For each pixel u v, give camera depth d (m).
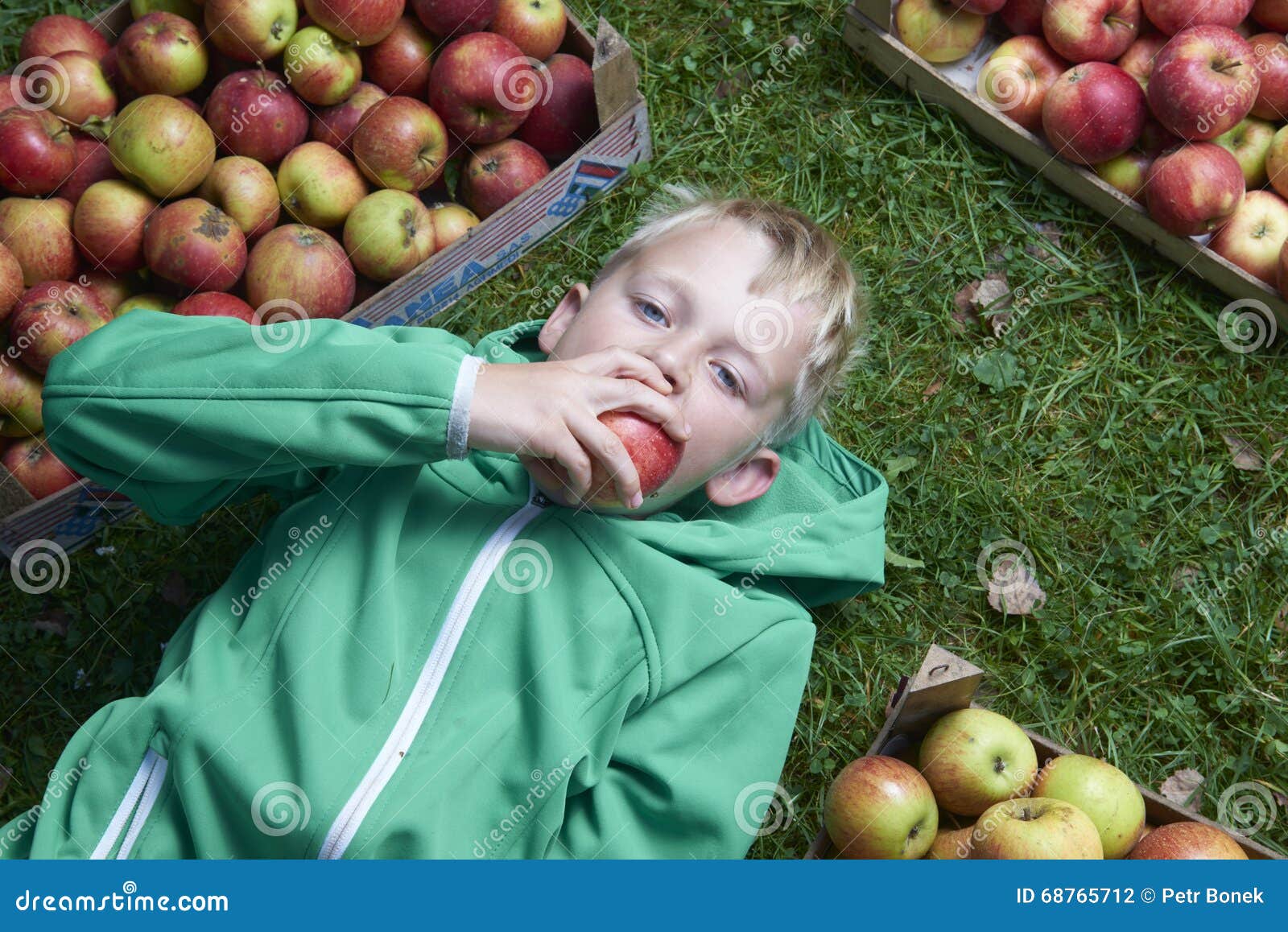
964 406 3.03
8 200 2.55
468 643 2.15
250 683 2.12
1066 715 2.76
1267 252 3.00
